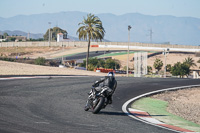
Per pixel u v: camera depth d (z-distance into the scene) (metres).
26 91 44.22
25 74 73.62
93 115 29.38
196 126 28.97
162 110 38.91
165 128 25.84
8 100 35.47
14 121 23.55
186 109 41.88
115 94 49.88
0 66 96.19
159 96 53.41
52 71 98.00
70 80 63.94
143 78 84.56
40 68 108.81
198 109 42.66
